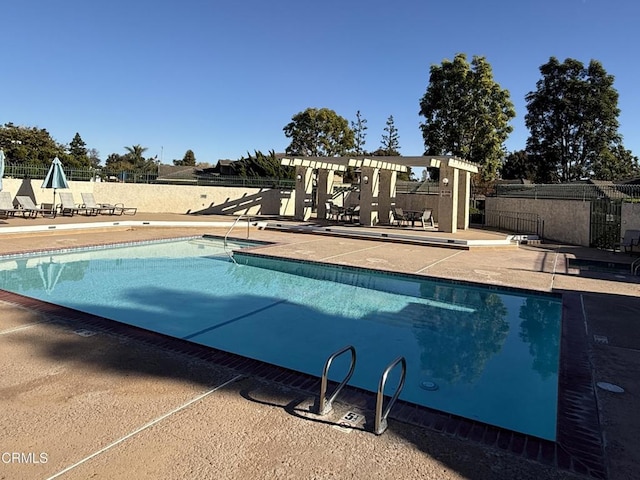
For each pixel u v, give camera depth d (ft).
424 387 15.35
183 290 29.19
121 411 10.72
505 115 89.86
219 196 81.15
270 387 12.35
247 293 28.68
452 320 23.47
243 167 116.78
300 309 25.13
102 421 10.21
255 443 9.41
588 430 10.21
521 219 66.64
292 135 156.56
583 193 58.03
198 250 46.03
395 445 9.46
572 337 17.53
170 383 12.42
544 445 9.55
